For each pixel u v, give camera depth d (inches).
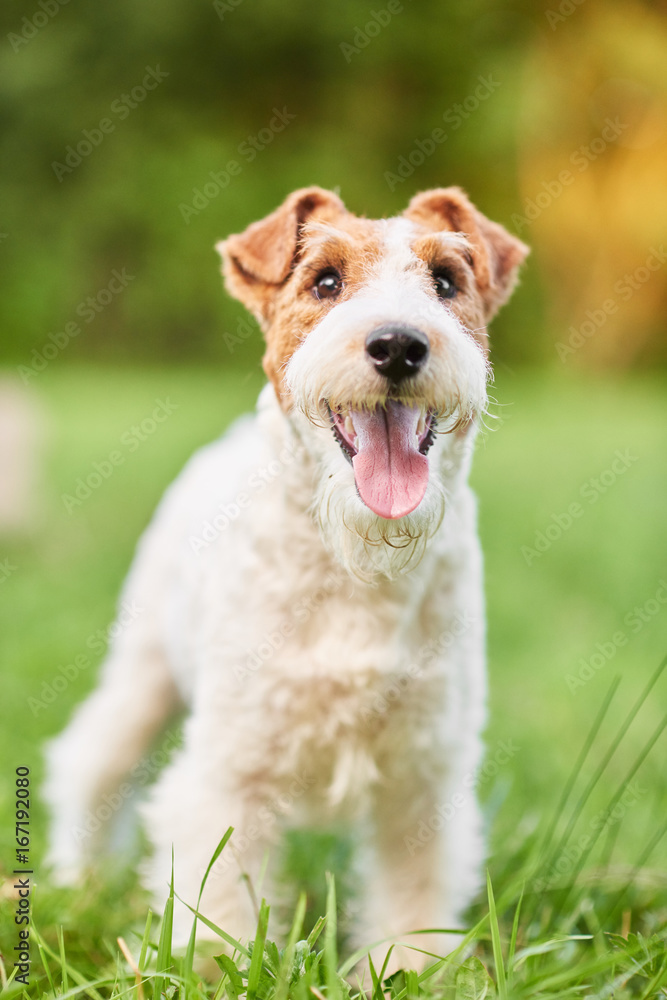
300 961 81.6
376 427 96.6
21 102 713.0
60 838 139.3
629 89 736.3
